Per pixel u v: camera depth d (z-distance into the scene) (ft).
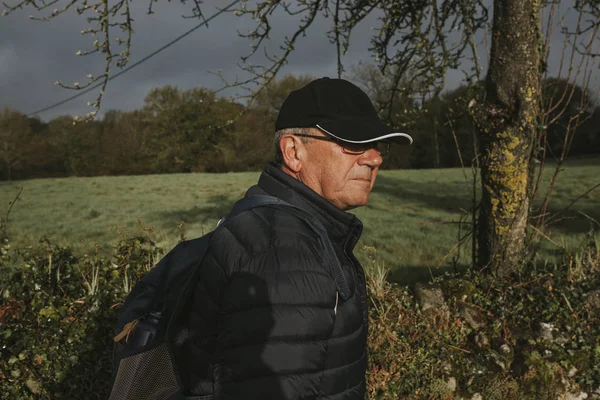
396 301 10.46
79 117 10.23
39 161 143.64
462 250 28.40
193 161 128.06
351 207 3.84
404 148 108.68
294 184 3.64
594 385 9.78
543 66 11.59
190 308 3.50
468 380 9.71
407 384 9.46
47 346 8.52
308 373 2.88
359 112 3.70
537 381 9.64
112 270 10.29
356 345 3.34
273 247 3.12
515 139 11.30
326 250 3.34
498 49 11.16
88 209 54.95
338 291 3.25
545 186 55.77
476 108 11.57
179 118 123.34
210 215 49.24
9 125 140.77
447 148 90.07
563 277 11.46
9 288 9.27
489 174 11.68
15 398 8.36
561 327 10.27
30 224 45.73
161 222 45.80
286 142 3.80
